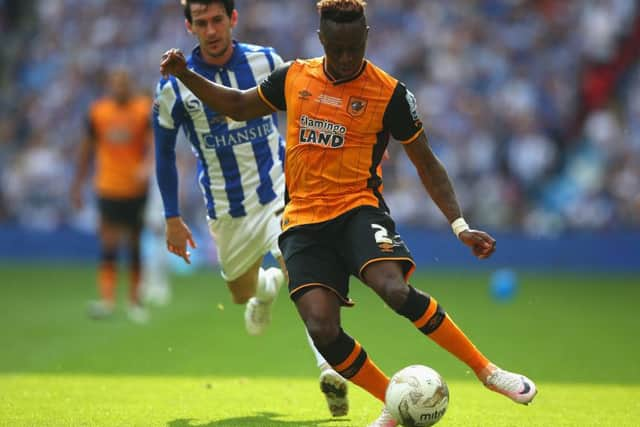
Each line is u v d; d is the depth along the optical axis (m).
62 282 59.75
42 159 73.94
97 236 71.94
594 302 52.16
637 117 72.00
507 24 77.56
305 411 22.77
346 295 19.28
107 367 31.52
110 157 45.03
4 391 25.33
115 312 46.91
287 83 19.36
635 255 67.12
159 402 23.84
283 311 47.66
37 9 85.06
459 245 69.25
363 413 22.44
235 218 24.84
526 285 60.53
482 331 41.28
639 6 77.81
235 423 20.89
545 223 68.62
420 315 18.27
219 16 23.47
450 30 77.25
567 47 76.44
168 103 23.66
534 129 71.06
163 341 37.72
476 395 25.50
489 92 74.19
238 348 36.12
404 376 18.08
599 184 68.75
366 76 18.95
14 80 81.50
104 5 82.25
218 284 60.59
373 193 19.34
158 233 52.25
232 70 24.22
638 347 36.97
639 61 76.38
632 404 24.11
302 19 78.94
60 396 24.56
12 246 72.94
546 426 20.67
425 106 73.75
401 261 18.50
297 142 19.23
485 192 69.56
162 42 79.31
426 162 19.38
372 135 19.08
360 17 18.02
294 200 19.50
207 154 24.56
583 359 33.97
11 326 41.69
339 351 18.47
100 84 78.19
